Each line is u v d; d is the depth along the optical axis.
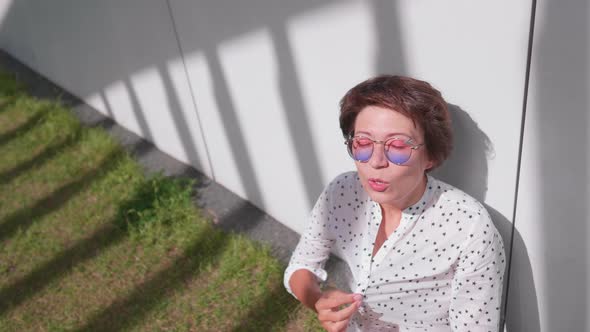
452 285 1.84
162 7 3.28
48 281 3.37
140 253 3.45
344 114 1.73
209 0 2.86
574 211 1.71
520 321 2.15
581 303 1.88
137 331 2.97
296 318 2.85
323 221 2.09
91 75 4.82
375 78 1.68
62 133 4.84
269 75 2.75
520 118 1.68
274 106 2.87
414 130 1.63
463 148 1.91
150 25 3.52
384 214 1.87
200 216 3.65
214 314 2.97
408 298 1.92
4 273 3.48
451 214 1.75
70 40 4.77
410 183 1.69
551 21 1.48
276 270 3.10
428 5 1.76
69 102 5.35
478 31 1.66
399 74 2.00
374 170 1.68
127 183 4.04
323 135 2.65
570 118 1.57
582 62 1.47
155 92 3.98
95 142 4.55
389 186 1.69
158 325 2.98
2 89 5.72
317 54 2.37
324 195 2.04
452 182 2.04
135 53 3.90
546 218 1.80
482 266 1.75
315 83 2.49
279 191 3.31
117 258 3.44
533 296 2.02
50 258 3.54
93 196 4.00
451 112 1.88
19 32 5.76
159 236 3.53
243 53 2.84
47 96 5.51
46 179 4.29
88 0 4.09
